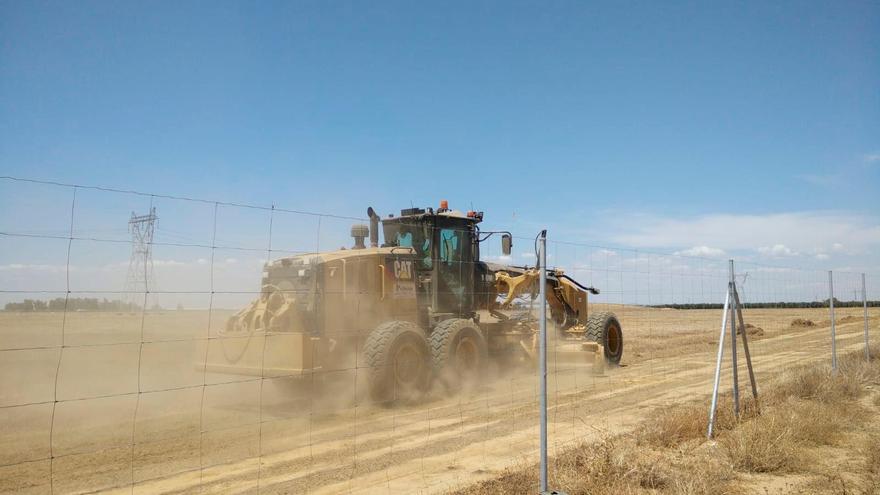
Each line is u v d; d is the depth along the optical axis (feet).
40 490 20.27
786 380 39.37
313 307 34.83
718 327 107.04
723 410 31.55
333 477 22.30
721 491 21.17
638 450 25.00
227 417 31.24
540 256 19.22
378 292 37.76
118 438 26.81
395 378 35.32
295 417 31.86
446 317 42.52
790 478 22.77
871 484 21.75
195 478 21.88
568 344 49.57
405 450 26.04
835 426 29.09
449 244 44.27
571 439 28.04
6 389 38.24
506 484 20.72
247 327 34.14
